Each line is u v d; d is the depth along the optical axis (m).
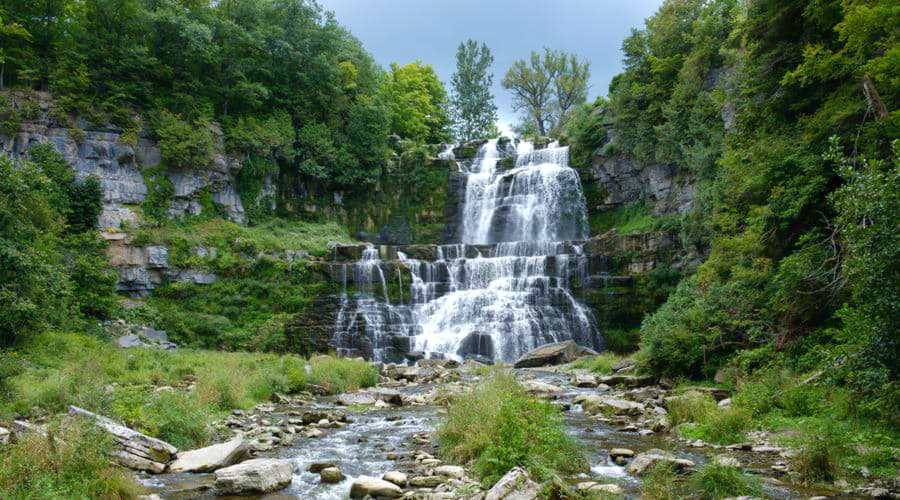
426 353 35.06
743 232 22.53
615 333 35.78
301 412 16.81
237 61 50.03
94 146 39.16
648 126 42.41
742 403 14.23
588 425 14.38
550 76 80.00
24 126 36.72
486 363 34.41
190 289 38.78
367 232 54.38
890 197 9.10
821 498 8.36
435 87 80.75
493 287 38.97
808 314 16.98
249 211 47.50
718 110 34.44
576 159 50.34
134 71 43.12
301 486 9.52
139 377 19.84
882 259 9.16
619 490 8.59
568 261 37.94
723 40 36.88
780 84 21.47
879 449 10.10
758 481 9.04
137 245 37.88
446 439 11.56
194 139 42.72
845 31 15.88
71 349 24.20
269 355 30.56
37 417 12.98
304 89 54.41
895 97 16.23
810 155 18.12
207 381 17.75
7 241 23.45
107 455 9.34
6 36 39.94
